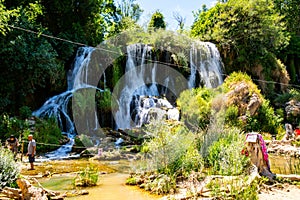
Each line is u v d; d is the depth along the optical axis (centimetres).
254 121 1577
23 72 1596
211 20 2622
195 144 831
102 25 2775
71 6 2119
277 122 1727
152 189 651
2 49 1488
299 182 665
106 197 611
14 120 1357
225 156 709
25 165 1002
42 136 1335
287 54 2945
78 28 2098
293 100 2058
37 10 1941
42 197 556
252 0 2373
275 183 651
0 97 1540
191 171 692
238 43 2408
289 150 1208
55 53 1686
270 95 2247
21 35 1562
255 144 713
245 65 2373
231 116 1477
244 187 543
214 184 581
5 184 585
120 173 880
